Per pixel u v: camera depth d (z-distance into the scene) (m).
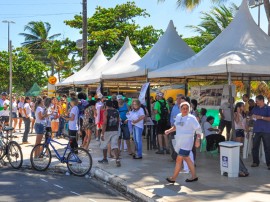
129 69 14.92
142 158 11.62
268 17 16.02
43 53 61.34
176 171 8.30
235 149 9.02
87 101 14.93
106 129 10.44
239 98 20.80
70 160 10.10
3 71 51.78
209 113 14.13
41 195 7.73
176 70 11.13
